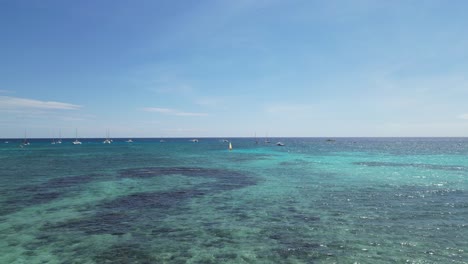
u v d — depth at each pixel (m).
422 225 12.88
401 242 10.84
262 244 10.78
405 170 33.31
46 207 16.17
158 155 59.66
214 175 29.48
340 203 17.17
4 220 13.67
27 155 57.56
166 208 16.11
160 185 23.48
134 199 18.34
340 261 9.30
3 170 32.69
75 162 42.81
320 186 23.02
